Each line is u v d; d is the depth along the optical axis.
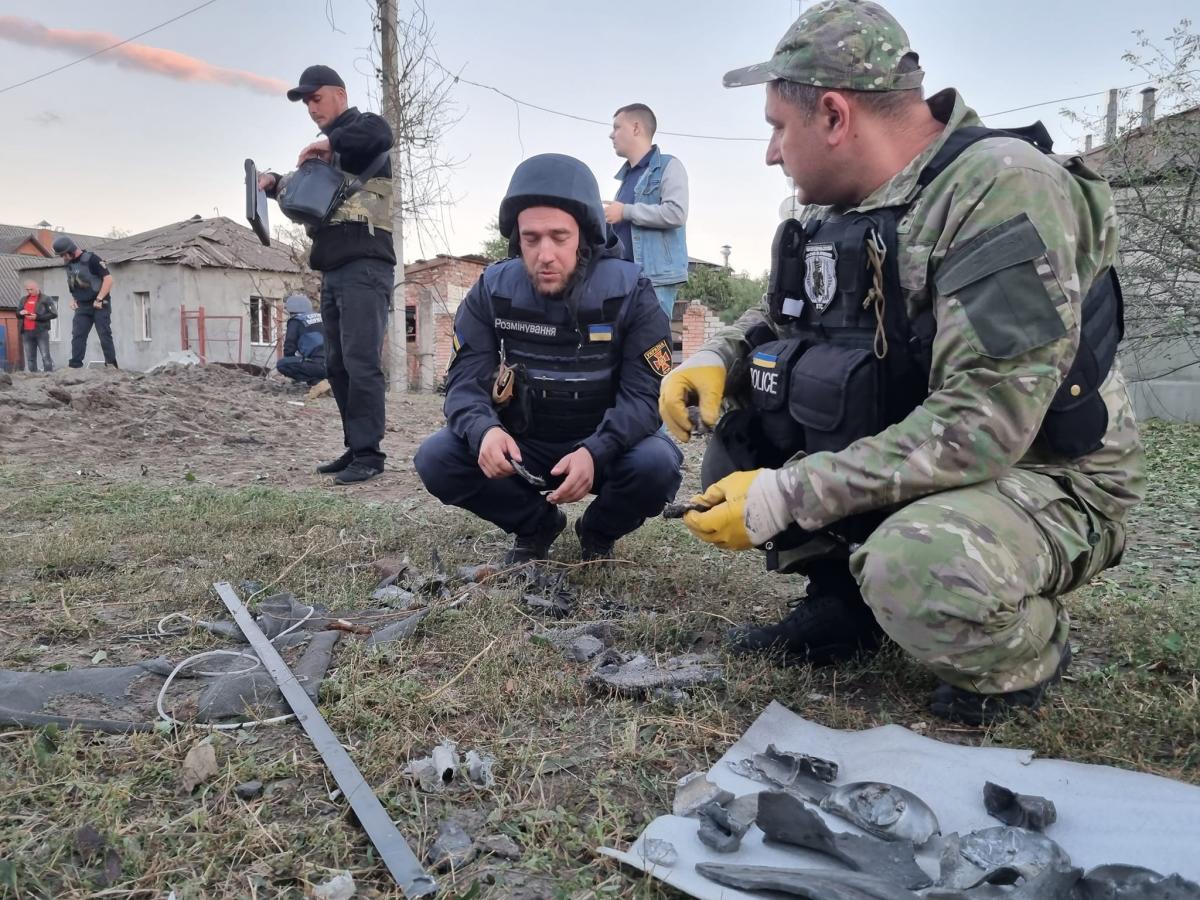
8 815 1.67
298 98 5.08
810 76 2.08
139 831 1.63
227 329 26.84
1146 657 2.44
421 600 2.99
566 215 2.87
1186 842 1.57
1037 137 2.09
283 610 2.82
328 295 5.35
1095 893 1.38
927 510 1.94
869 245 2.09
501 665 2.37
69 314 34.66
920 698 2.25
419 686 2.24
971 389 1.89
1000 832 1.58
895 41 2.08
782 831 1.58
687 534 4.04
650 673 2.32
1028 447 2.04
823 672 2.43
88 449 6.50
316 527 3.95
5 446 6.36
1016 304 1.86
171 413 7.57
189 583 3.11
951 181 1.99
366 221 5.16
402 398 11.69
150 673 2.34
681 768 1.92
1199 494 5.65
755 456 2.53
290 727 2.07
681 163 5.80
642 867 1.52
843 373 2.12
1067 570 2.03
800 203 2.29
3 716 2.04
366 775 1.84
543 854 1.59
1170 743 1.99
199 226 28.30
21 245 58.09
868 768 1.87
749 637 2.52
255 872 1.53
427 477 3.22
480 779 1.84
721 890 1.46
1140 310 9.90
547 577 3.15
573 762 1.92
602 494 3.24
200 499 4.59
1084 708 2.06
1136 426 2.24
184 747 1.96
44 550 3.46
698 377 2.53
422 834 1.64
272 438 7.36
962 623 1.89
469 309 3.18
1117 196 9.71
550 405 3.13
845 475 1.96
